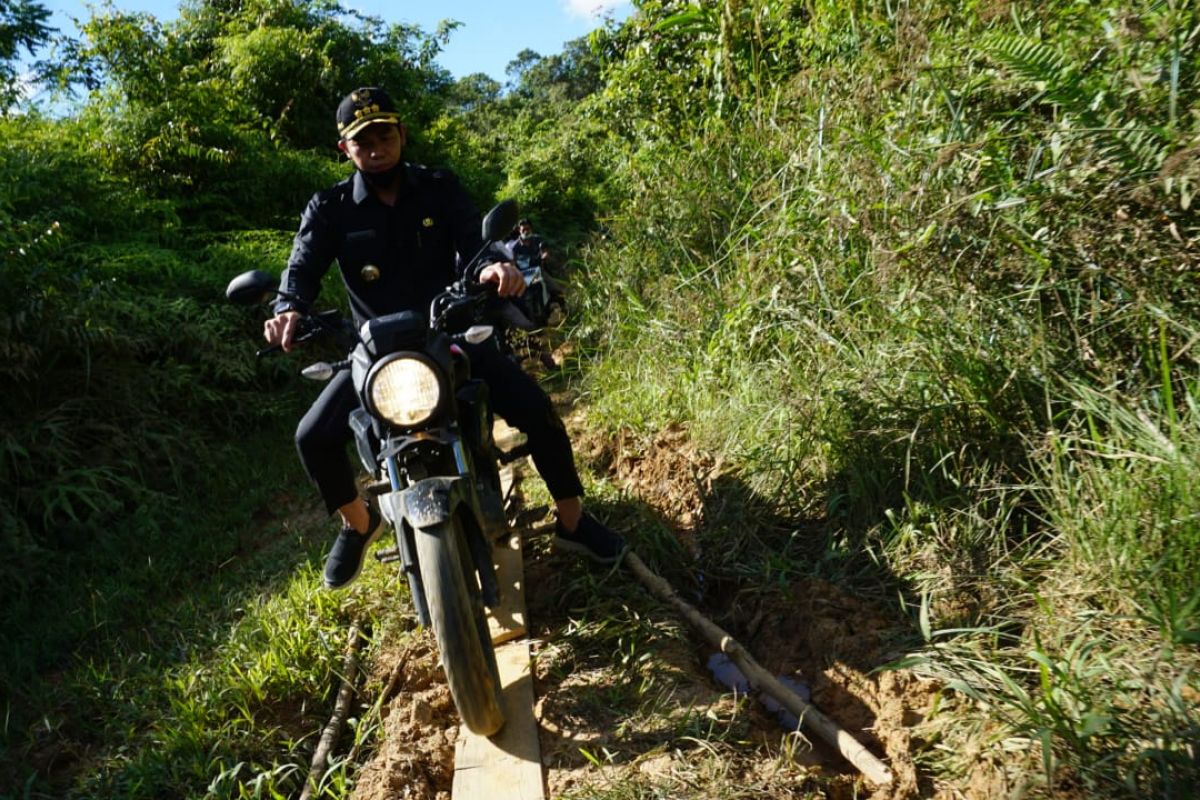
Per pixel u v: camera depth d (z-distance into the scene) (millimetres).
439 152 18312
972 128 3713
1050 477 2977
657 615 3328
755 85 6031
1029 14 3891
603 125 9328
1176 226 2967
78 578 4695
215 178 10367
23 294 5816
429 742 2863
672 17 6898
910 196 3645
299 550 4688
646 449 4836
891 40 4668
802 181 4660
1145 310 3016
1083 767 2088
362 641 3553
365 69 16688
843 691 2799
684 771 2477
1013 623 2760
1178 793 1927
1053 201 3213
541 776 2609
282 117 13969
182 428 6199
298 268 3305
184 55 12031
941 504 3252
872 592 3174
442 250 3430
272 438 6797
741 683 2984
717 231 5719
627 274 6480
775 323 4523
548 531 3814
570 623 3369
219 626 3900
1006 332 3367
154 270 7684
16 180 7574
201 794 2840
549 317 8734
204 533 5219
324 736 3029
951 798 2244
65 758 3213
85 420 5855
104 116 9938
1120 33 3229
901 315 3703
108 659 3805
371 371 2582
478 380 3066
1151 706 2184
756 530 3693
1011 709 2363
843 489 3648
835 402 3777
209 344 7055
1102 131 3102
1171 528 2518
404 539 2707
